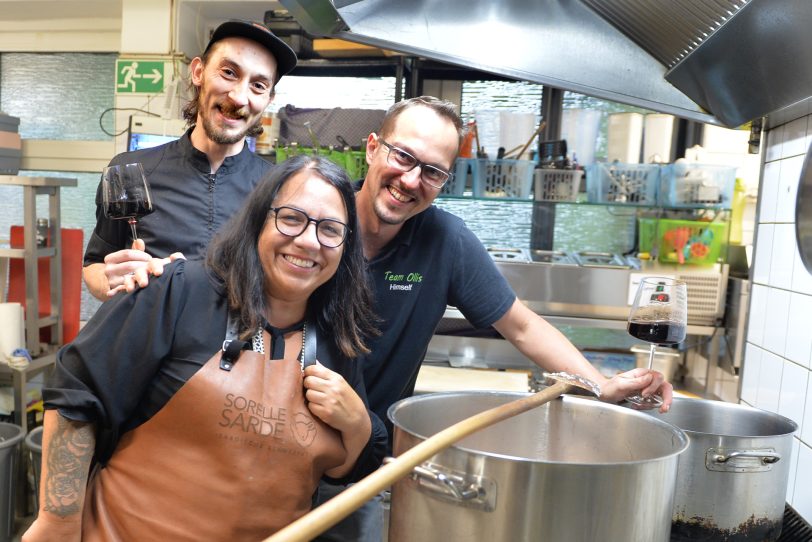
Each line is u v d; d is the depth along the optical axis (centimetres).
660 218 289
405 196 135
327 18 147
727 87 157
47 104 368
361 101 342
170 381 106
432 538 85
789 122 175
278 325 116
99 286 164
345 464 120
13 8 344
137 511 105
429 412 111
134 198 139
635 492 81
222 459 104
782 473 109
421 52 164
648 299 129
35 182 290
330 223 107
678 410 136
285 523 109
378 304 146
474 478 81
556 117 320
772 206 184
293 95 345
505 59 167
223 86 164
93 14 350
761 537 108
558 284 277
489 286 155
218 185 177
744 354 199
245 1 321
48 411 108
